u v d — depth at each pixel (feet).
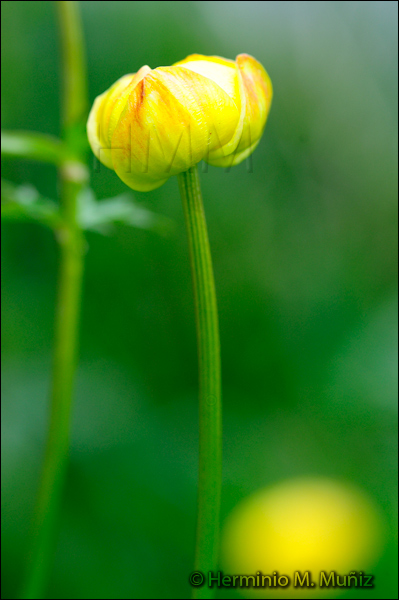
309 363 2.82
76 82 1.52
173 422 2.69
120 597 1.91
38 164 2.79
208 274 1.17
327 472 2.37
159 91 1.15
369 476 2.33
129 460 2.43
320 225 3.18
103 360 2.82
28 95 2.72
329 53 3.10
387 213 3.11
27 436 2.47
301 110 3.10
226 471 2.39
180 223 3.01
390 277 3.05
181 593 1.93
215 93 1.15
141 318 2.99
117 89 1.18
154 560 2.03
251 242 3.14
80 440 2.47
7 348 2.66
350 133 3.14
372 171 3.15
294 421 2.66
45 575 1.61
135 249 2.94
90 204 1.63
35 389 2.61
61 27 1.50
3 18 2.60
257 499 2.20
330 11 3.06
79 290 1.63
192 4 3.01
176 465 2.45
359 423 2.55
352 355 2.73
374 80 3.12
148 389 2.81
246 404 2.79
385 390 2.58
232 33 3.05
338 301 3.00
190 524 2.16
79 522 2.16
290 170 3.16
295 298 3.07
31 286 2.85
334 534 2.01
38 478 2.33
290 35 3.07
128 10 2.88
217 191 3.10
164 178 1.17
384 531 2.01
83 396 2.62
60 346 1.62
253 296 3.04
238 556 2.00
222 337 2.99
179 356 2.99
